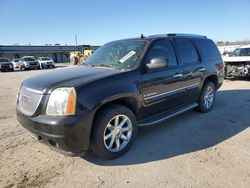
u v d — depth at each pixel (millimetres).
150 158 3916
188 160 3812
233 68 11594
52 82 3654
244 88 9680
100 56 5008
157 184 3201
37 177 3436
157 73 4520
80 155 3541
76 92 3422
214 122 5520
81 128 3400
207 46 6289
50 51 67188
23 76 21453
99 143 3664
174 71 4918
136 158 3924
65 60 70312
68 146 3391
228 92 8969
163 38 4984
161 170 3543
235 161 3744
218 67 6426
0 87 12891
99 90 3623
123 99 4023
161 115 4836
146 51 4469
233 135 4750
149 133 4949
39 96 3539
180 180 3277
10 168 3680
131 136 4098
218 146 4281
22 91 3982
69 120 3314
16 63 37438
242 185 3145
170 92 4844
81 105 3414
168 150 4180
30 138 4801
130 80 4051
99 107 3602
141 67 4281
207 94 6195
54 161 3873
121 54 4664
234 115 6008
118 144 3947
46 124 3361
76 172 3549
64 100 3373
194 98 5766
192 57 5594
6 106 7762
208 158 3857
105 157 3822
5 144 4531
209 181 3240
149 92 4379
